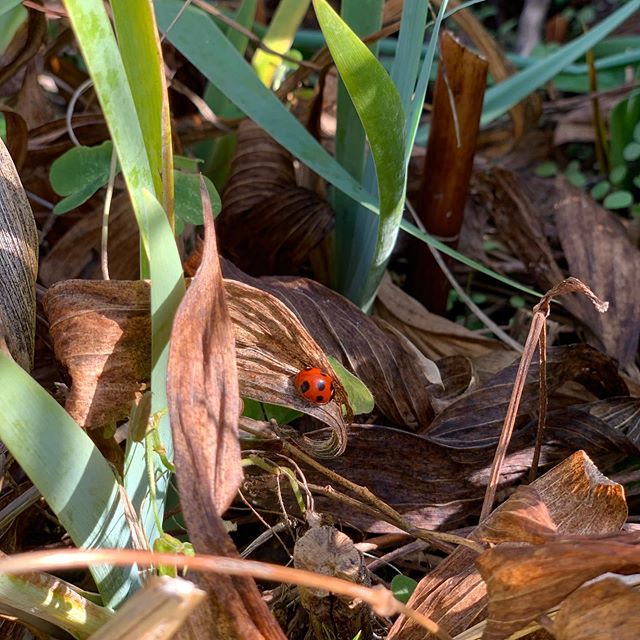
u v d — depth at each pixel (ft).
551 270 1.54
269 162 1.39
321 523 0.98
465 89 1.32
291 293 1.16
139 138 0.88
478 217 1.68
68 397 0.93
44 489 0.88
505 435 1.03
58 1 1.58
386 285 1.40
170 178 0.92
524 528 0.90
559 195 1.59
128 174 0.88
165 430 0.93
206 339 0.87
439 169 1.38
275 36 1.50
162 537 0.91
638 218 1.75
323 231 1.34
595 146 2.08
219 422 0.87
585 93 2.23
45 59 1.54
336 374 0.99
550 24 2.57
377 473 1.10
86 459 0.89
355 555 0.95
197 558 0.82
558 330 1.47
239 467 0.87
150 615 0.81
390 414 1.18
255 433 1.03
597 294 1.42
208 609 0.85
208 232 0.88
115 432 1.05
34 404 0.87
